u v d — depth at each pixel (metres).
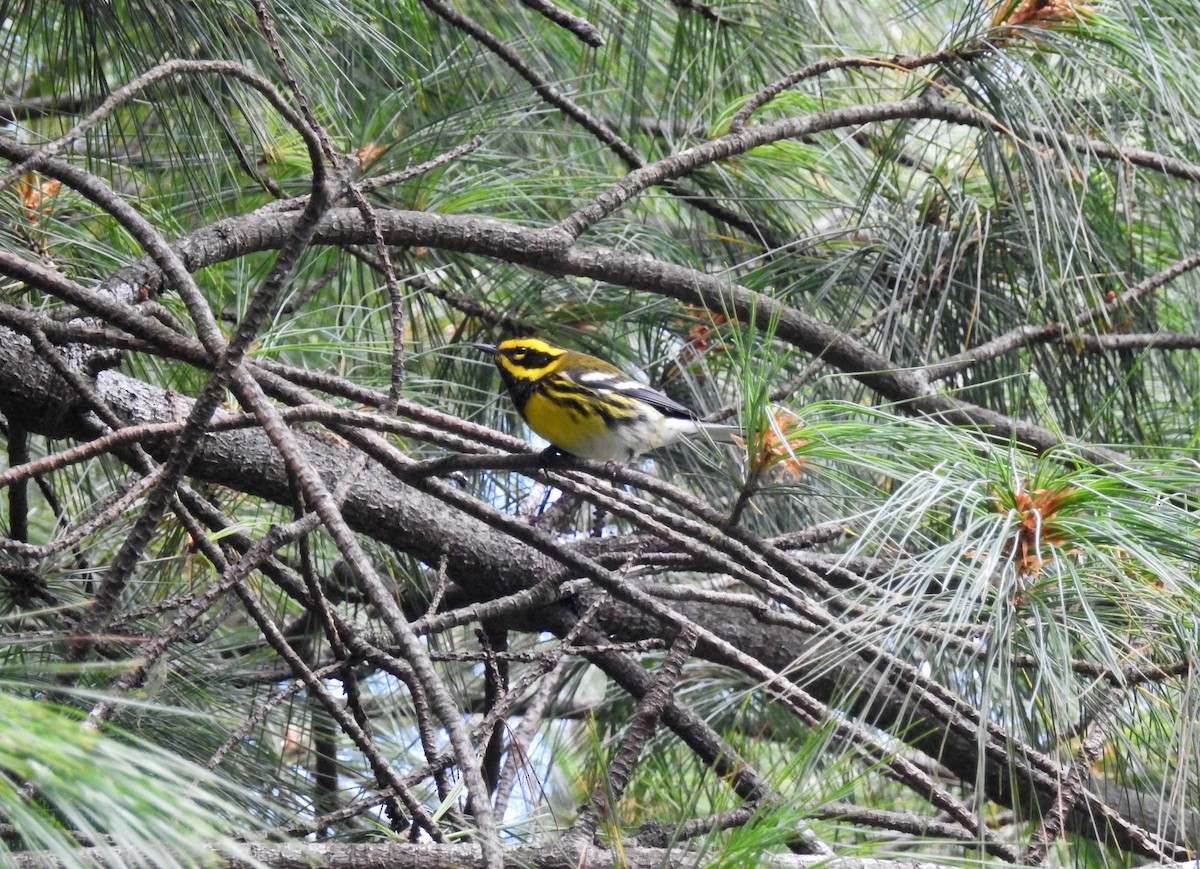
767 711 9.52
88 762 2.89
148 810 2.88
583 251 9.42
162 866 2.85
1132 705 5.61
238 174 10.01
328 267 10.20
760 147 10.47
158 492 4.96
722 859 4.42
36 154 4.78
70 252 8.47
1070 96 9.27
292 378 7.02
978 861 4.78
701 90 11.32
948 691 5.46
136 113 9.02
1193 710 5.21
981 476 5.51
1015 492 5.33
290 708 7.96
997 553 4.94
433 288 10.21
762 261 10.98
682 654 6.30
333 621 6.57
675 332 10.82
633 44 10.88
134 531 4.96
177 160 8.99
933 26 11.74
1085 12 8.71
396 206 9.79
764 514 9.08
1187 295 10.60
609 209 9.45
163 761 3.16
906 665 5.24
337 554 9.41
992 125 9.23
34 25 7.96
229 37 7.92
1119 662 5.42
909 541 6.52
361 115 10.16
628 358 10.81
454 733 3.89
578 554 6.53
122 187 9.18
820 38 11.22
